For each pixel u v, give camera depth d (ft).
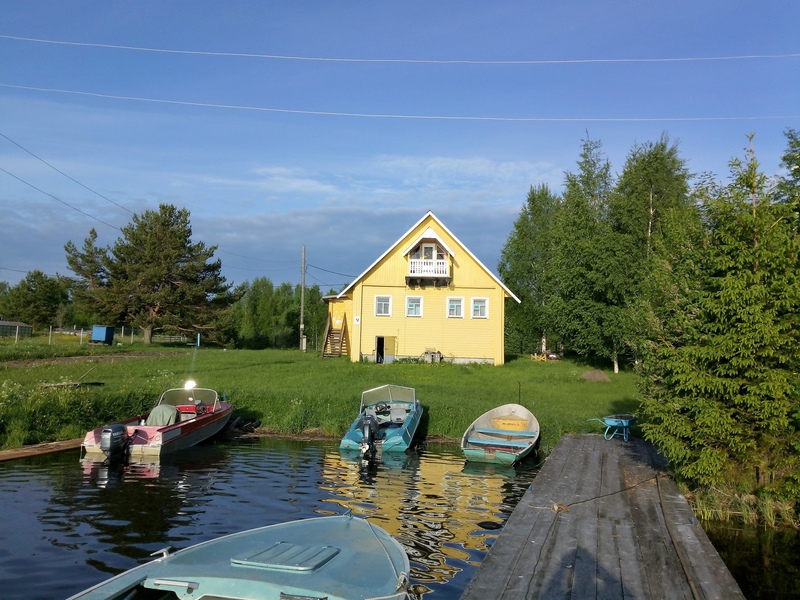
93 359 113.39
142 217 170.81
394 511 37.81
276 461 52.95
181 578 18.84
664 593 22.58
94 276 168.14
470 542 32.04
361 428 58.80
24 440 53.78
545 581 23.61
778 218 34.53
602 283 119.14
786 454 34.96
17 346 124.98
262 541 23.34
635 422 63.72
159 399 62.54
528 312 170.50
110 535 31.32
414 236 126.82
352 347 125.90
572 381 102.32
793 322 33.42
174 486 42.47
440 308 126.21
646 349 42.11
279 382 90.33
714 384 34.63
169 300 162.30
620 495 37.50
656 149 126.62
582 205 128.77
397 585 19.48
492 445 55.98
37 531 31.60
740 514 35.32
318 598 17.89
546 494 37.70
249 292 285.43
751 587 26.14
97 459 50.42
